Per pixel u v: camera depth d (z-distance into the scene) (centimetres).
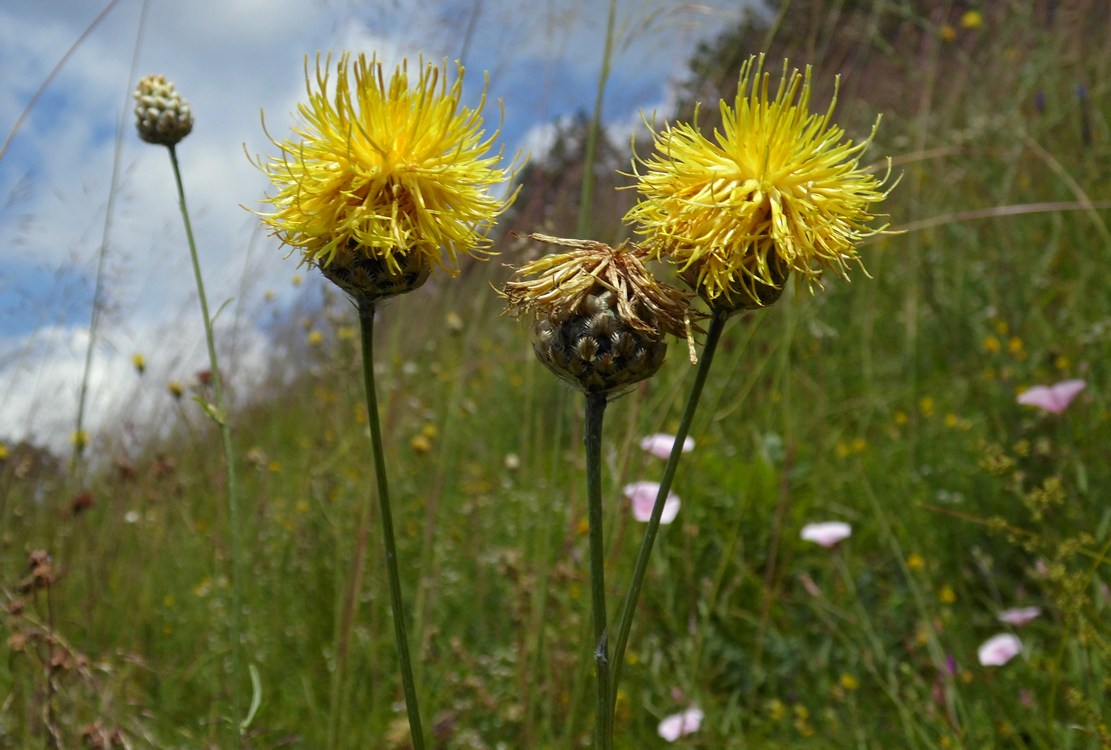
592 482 18
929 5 84
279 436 75
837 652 44
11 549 56
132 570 55
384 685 46
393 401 53
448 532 58
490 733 43
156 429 68
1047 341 56
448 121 19
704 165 18
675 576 49
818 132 19
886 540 47
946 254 70
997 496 45
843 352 67
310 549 56
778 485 52
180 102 29
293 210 19
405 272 19
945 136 76
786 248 17
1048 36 80
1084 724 28
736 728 40
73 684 42
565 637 45
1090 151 67
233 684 27
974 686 36
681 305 18
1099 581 36
